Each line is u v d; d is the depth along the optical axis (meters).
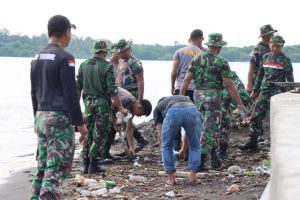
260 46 10.70
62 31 5.77
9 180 9.20
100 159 9.78
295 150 1.95
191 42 10.21
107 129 8.60
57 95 5.61
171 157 7.48
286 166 1.73
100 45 8.52
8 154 12.79
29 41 129.38
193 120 7.28
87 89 8.55
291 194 1.54
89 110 8.55
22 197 7.89
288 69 9.94
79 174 8.71
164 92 36.38
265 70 10.03
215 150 8.60
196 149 7.54
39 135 5.74
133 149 9.72
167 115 7.27
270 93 10.02
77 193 7.34
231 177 8.01
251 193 6.81
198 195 6.89
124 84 9.95
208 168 8.64
